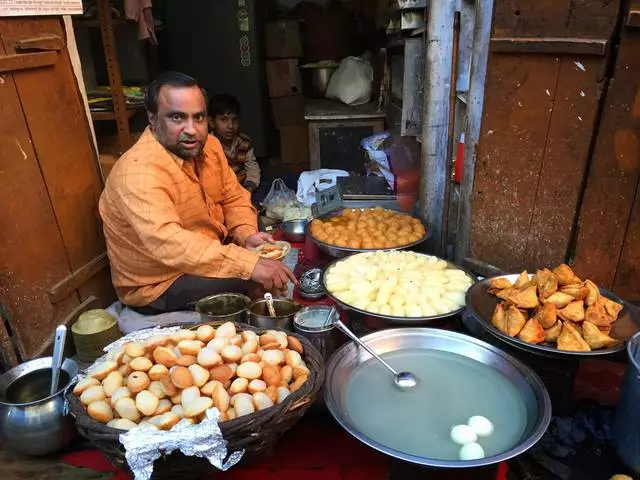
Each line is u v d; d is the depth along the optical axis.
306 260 2.70
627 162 1.75
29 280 1.87
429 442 1.28
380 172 3.61
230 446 1.19
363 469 1.54
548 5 1.76
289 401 1.24
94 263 2.24
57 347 1.53
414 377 1.46
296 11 5.48
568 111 1.82
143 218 1.88
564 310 1.58
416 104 2.99
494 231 2.15
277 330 1.58
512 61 1.88
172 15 4.86
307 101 5.06
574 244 1.96
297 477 1.52
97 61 4.02
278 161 5.33
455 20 2.26
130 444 1.11
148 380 1.32
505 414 1.37
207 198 2.26
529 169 1.97
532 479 1.47
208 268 1.90
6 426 1.50
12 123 1.78
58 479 1.53
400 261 2.16
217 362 1.35
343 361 1.51
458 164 2.49
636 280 1.87
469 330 2.03
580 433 1.56
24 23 1.87
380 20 4.28
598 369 1.89
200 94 1.97
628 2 1.62
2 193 1.73
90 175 2.27
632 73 1.65
